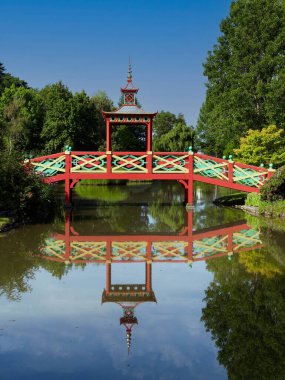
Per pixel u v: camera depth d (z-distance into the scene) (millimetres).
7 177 13914
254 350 5223
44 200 16000
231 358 5004
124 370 4715
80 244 11445
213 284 7883
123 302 6914
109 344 5387
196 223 15141
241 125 25766
